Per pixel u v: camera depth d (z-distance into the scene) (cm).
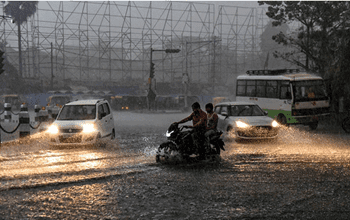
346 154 968
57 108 1859
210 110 933
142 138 1455
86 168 796
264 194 584
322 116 1791
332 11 2497
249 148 1112
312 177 696
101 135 1217
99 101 1346
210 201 547
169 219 468
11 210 504
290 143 1245
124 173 745
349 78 1967
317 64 2478
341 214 486
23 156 972
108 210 504
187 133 891
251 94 2069
